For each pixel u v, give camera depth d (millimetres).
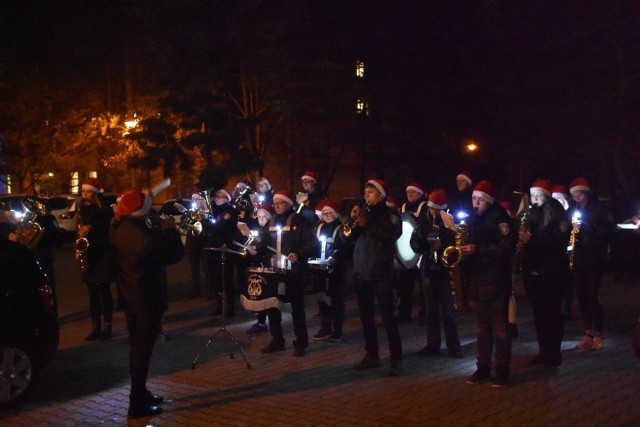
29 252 6828
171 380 7141
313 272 8445
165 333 9117
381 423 5711
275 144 28609
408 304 10047
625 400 6160
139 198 6133
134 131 24453
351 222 7098
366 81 27016
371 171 29844
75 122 29359
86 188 8969
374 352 7375
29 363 6484
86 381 7250
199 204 9961
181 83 24219
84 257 8891
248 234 8523
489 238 6523
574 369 7207
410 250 8602
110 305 9188
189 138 23062
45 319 6707
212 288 11938
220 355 8164
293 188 28234
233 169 22906
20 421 6031
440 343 8109
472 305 6746
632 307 10680
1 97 28672
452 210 9531
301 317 8008
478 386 6676
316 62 24484
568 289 9664
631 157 23688
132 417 5953
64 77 30484
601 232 7961
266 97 25047
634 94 20938
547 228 7082
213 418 5949
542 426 5555
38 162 28938
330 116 26531
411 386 6730
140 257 5980
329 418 5863
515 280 14031
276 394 6574
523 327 9453
